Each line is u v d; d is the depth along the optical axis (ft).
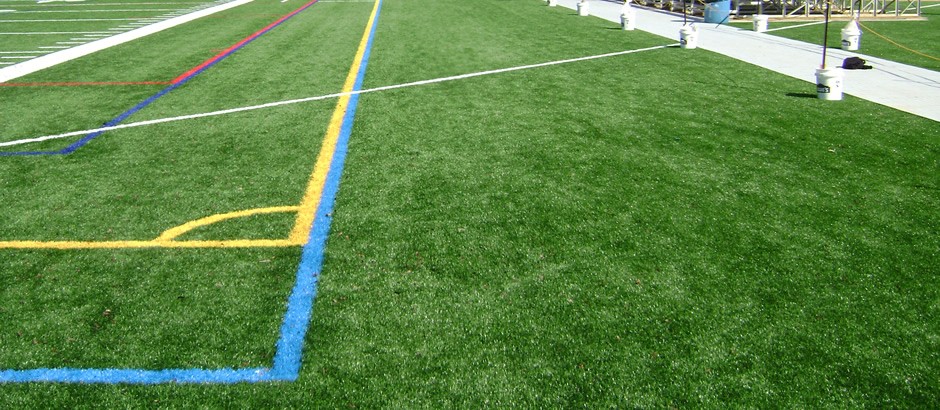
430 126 19.54
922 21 43.86
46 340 9.08
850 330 8.90
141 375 8.31
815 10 48.47
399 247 11.63
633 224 12.34
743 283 10.16
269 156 16.96
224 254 11.51
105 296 10.20
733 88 23.93
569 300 9.80
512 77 26.89
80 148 17.94
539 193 13.98
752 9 48.96
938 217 12.35
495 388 7.93
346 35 41.83
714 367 8.23
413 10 57.62
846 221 12.26
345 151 17.24
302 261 11.20
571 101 22.36
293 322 9.41
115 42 39.63
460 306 9.71
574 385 7.97
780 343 8.66
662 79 25.86
